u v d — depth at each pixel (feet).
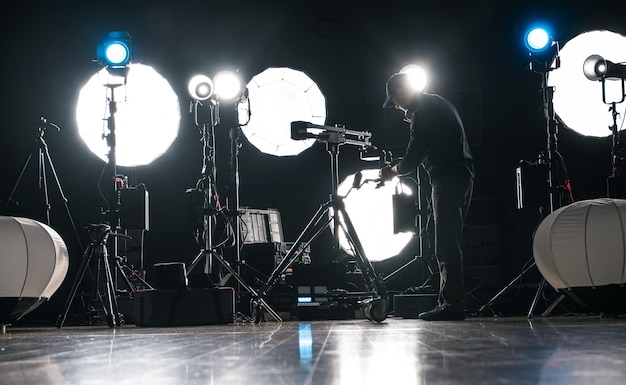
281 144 21.22
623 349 5.11
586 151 21.53
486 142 21.63
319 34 21.75
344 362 4.47
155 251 21.26
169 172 21.48
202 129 17.35
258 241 19.06
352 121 21.54
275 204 21.44
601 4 21.63
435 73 21.71
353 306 17.01
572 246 13.65
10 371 4.37
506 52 21.74
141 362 4.83
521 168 17.08
